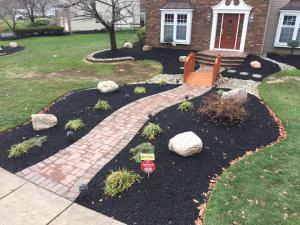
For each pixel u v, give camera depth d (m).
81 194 5.51
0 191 5.71
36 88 12.62
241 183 5.86
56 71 16.06
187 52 19.14
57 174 6.25
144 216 4.99
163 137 7.67
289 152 7.05
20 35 32.50
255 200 5.35
